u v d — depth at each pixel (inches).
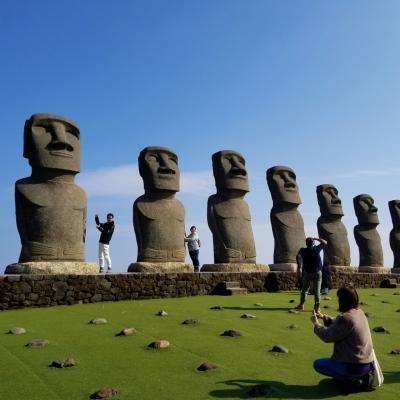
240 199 898.1
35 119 651.5
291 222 991.6
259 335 402.9
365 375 266.2
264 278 787.4
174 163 823.1
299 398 259.3
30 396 256.8
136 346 356.8
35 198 629.9
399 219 1323.8
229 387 273.7
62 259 630.5
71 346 354.6
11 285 531.8
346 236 1136.8
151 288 639.8
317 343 380.8
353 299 277.4
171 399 254.7
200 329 418.6
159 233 771.4
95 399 253.1
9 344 358.3
